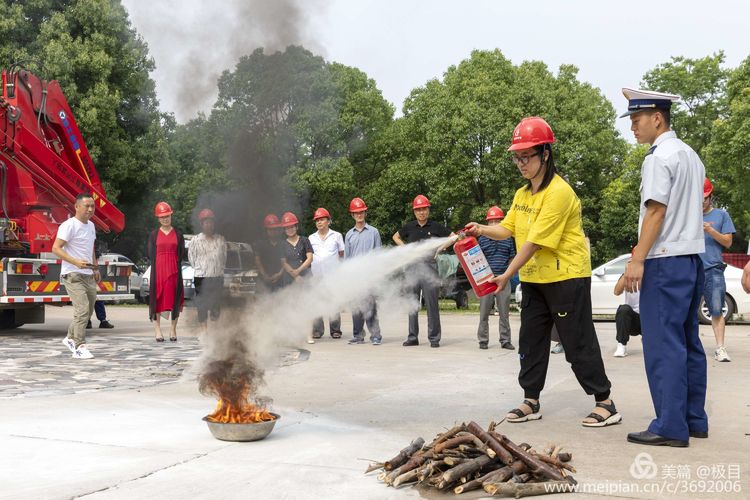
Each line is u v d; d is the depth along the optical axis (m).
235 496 3.32
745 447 4.33
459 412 5.36
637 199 36.53
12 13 24.23
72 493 3.34
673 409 4.36
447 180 32.22
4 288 10.37
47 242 11.04
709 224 8.66
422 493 3.41
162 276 10.53
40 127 11.55
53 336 11.42
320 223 10.90
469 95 32.72
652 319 4.48
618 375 7.39
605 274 15.96
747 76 32.66
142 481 3.53
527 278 5.12
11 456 3.98
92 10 24.77
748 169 32.94
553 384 6.77
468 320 16.70
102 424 4.82
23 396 5.84
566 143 32.50
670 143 4.52
